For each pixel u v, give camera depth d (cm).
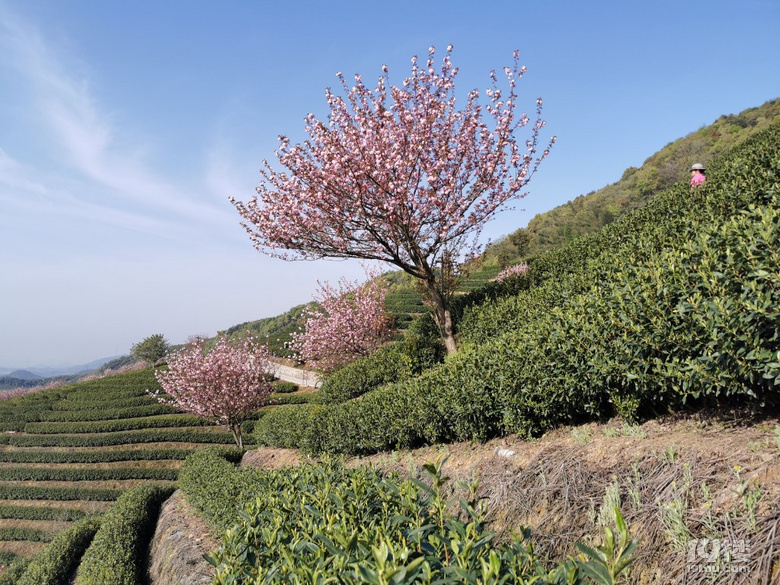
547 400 523
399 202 1018
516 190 1101
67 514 2275
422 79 1053
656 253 651
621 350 446
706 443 330
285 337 3697
